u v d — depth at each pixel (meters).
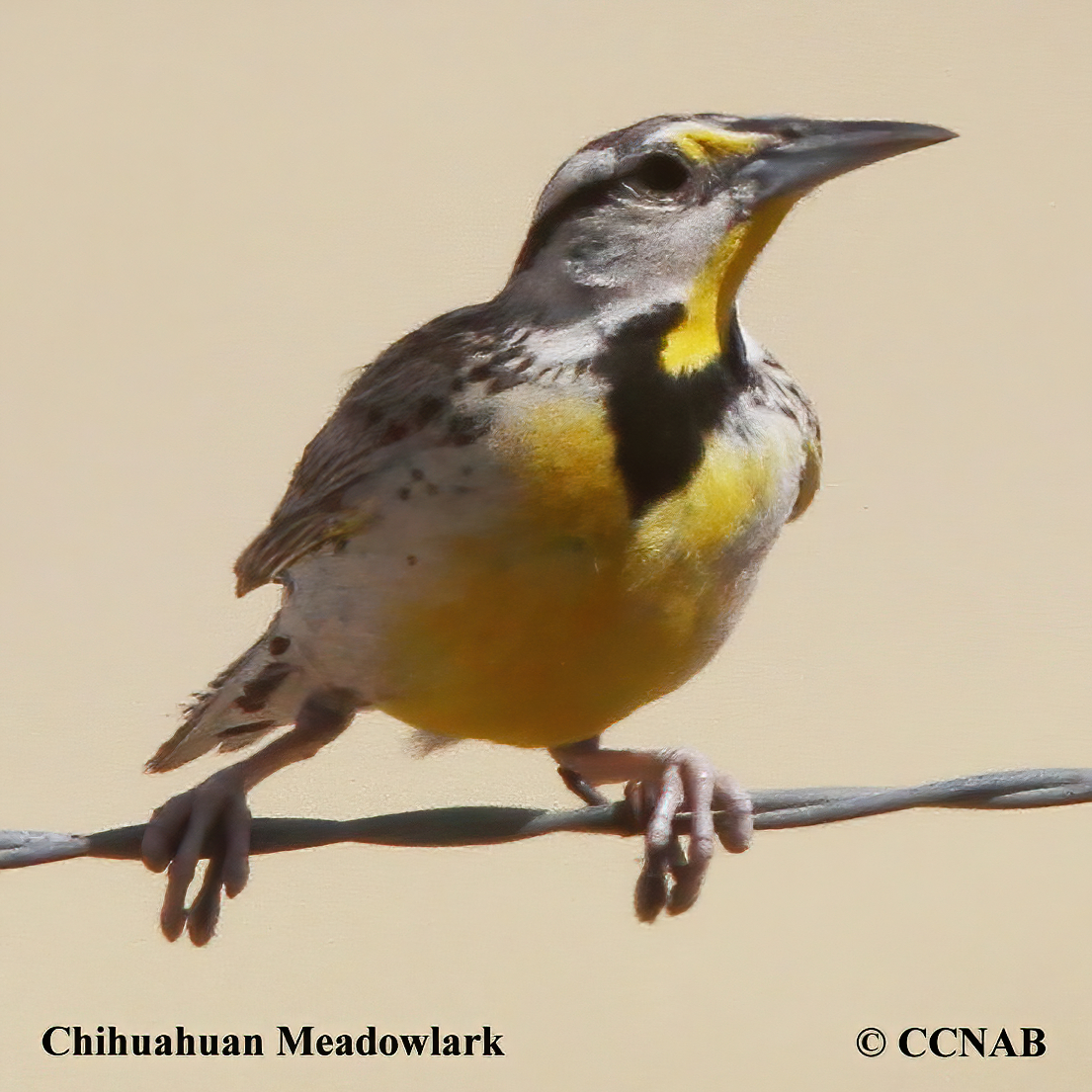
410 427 7.65
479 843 7.60
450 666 7.90
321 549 8.00
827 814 7.68
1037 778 7.50
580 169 7.79
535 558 7.55
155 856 7.66
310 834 7.72
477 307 8.15
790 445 7.91
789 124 7.84
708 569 7.69
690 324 7.68
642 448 7.50
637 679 7.93
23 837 7.55
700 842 7.61
